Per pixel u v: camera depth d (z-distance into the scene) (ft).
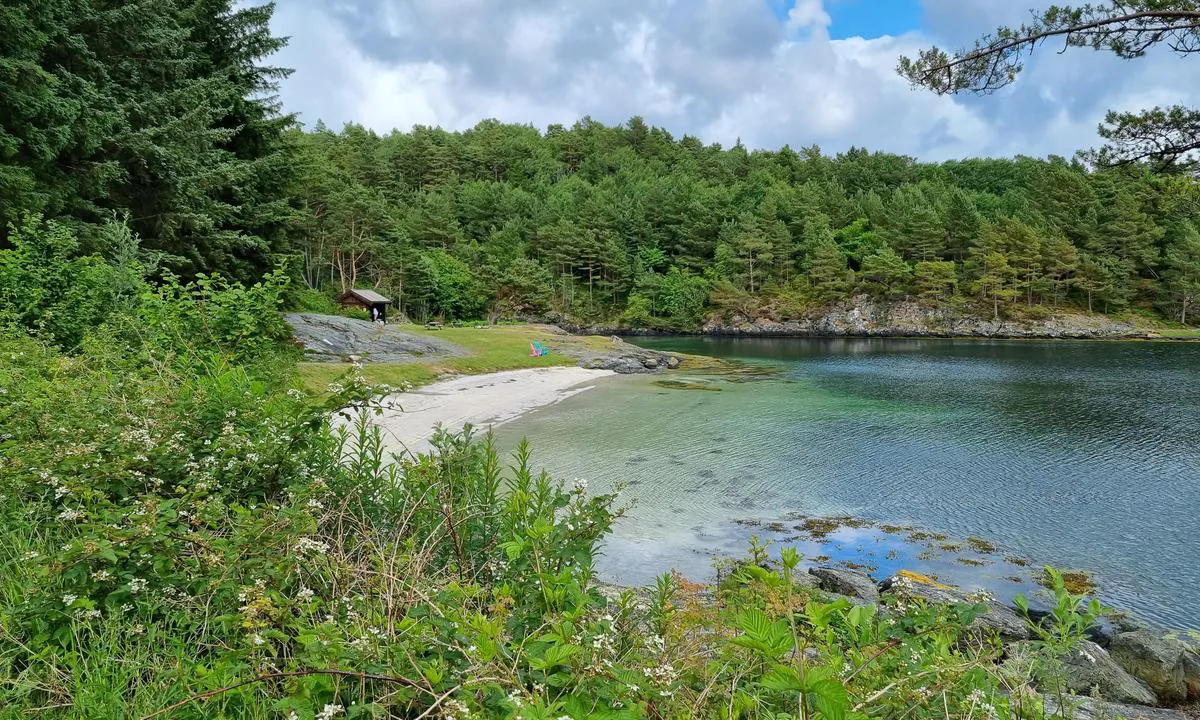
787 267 275.39
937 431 64.18
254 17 88.38
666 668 7.79
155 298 34.50
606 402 80.53
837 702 5.80
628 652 9.23
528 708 6.04
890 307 239.91
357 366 16.08
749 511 40.32
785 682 6.01
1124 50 28.12
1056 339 206.28
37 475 12.84
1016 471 49.78
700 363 137.39
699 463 51.06
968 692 8.45
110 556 9.32
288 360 41.73
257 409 16.15
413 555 11.16
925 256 249.96
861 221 279.69
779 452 55.01
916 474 48.78
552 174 450.71
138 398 17.44
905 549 34.83
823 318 248.11
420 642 7.93
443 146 434.30
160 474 13.43
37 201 47.67
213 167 73.26
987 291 231.30
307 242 108.27
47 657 8.40
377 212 238.68
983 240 235.40
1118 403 81.25
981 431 64.28
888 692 8.02
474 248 306.96
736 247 283.79
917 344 193.98
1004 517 39.70
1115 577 31.37
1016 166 381.81
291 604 9.00
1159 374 112.47
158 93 69.46
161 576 9.89
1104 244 231.71
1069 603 10.29
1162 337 201.36
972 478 47.85
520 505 12.00
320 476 14.06
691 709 7.53
